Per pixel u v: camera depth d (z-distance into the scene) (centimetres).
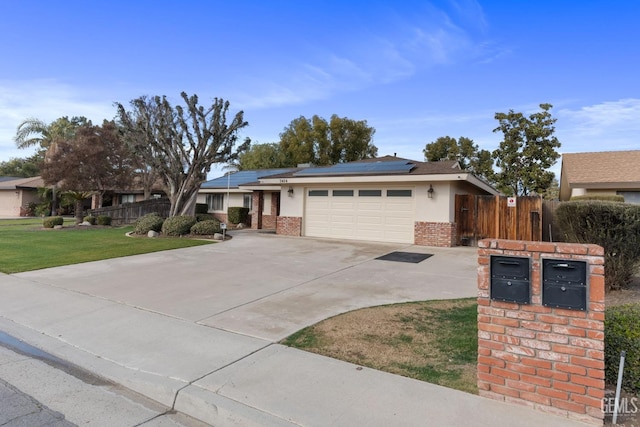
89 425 285
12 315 566
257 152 3859
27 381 363
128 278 785
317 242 1365
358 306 567
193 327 489
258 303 593
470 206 1332
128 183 2391
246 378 343
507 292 291
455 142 3369
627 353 303
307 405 293
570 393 268
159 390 331
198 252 1133
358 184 1466
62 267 909
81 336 472
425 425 263
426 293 642
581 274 266
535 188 2473
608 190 1548
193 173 1628
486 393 300
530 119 2505
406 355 389
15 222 2369
